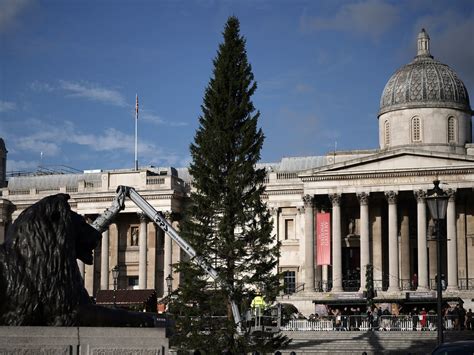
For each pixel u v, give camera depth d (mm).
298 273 118250
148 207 43344
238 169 65562
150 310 98812
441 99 116562
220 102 68000
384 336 81562
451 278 105000
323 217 109250
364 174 109375
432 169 106875
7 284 24672
